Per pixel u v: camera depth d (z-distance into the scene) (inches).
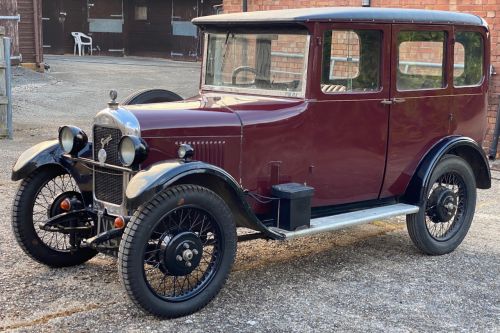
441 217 214.5
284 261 206.4
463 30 217.8
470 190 222.4
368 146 198.5
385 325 162.2
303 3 432.5
